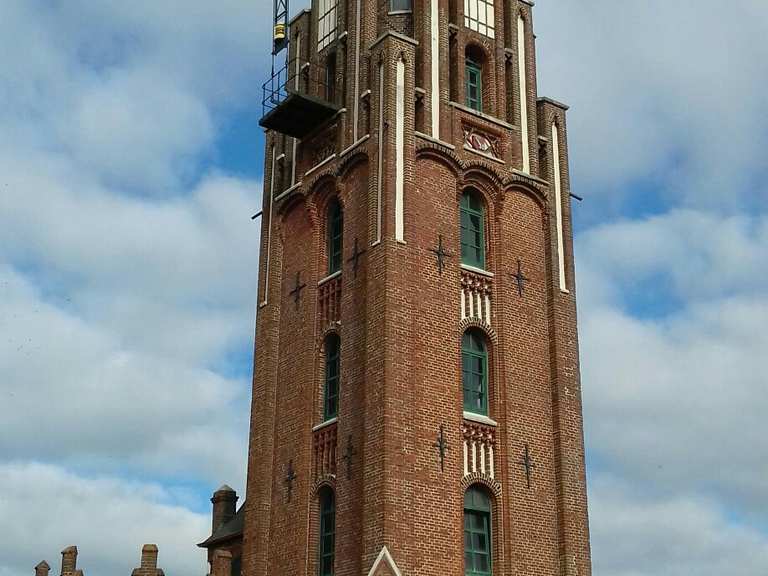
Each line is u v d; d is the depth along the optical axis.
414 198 37.88
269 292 42.38
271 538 38.72
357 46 41.44
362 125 39.75
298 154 43.16
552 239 41.34
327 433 37.50
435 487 34.81
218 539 49.81
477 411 37.44
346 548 34.78
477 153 40.38
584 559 37.41
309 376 39.16
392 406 34.56
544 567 36.62
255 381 41.69
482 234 40.03
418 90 39.72
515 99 42.50
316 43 44.88
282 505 38.59
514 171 41.16
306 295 40.59
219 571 42.38
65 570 52.22
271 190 44.31
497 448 37.16
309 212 41.53
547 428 38.62
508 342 38.69
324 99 42.44
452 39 42.00
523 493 36.97
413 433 34.88
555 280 40.75
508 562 35.72
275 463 39.72
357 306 37.53
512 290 39.59
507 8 44.31
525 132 42.50
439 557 34.12
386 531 33.00
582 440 39.16
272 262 42.75
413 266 36.91
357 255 38.19
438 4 41.59
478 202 40.44
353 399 36.47
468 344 38.12
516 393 38.19
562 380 39.34
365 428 35.12
